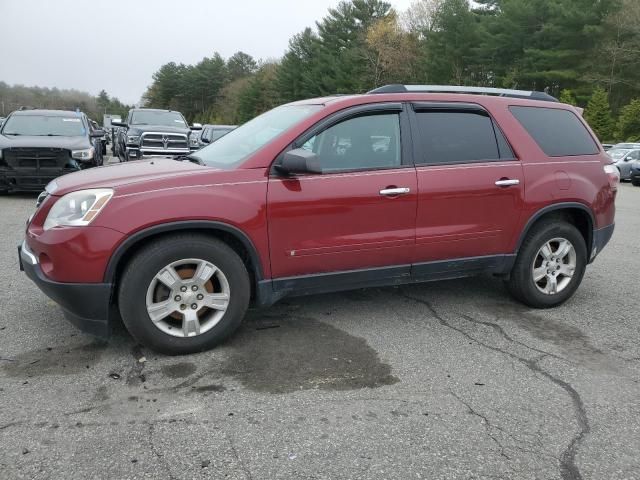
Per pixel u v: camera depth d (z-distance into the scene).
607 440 2.93
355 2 59.25
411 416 3.11
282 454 2.73
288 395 3.30
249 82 85.19
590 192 4.95
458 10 45.31
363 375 3.58
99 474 2.55
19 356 3.71
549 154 4.83
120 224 3.47
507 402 3.29
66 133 11.38
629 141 38.28
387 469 2.64
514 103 4.82
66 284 3.47
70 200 3.54
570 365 3.82
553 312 4.92
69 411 3.06
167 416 3.04
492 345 4.12
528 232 4.80
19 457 2.65
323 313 4.70
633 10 38.59
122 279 3.58
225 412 3.09
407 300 5.11
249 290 3.93
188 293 3.73
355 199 4.03
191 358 3.76
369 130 4.19
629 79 40.97
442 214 4.35
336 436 2.89
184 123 16.20
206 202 3.64
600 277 6.18
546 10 40.38
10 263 6.01
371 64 53.25
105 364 3.62
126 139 15.27
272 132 4.16
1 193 11.44
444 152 4.41
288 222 3.88
